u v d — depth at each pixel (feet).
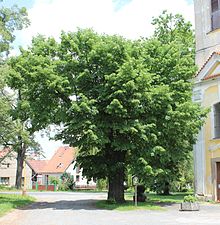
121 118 71.00
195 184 86.48
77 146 73.77
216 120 84.58
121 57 73.26
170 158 77.46
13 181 267.80
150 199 93.09
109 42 72.43
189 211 63.57
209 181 83.30
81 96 69.46
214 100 84.43
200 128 79.77
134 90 69.36
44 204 81.51
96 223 48.01
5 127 109.60
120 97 69.10
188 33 123.54
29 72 73.77
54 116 74.13
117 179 78.95
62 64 74.59
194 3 94.94
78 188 221.25
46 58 74.69
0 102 96.22
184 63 81.05
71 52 75.66
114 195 78.59
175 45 82.23
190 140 81.20
